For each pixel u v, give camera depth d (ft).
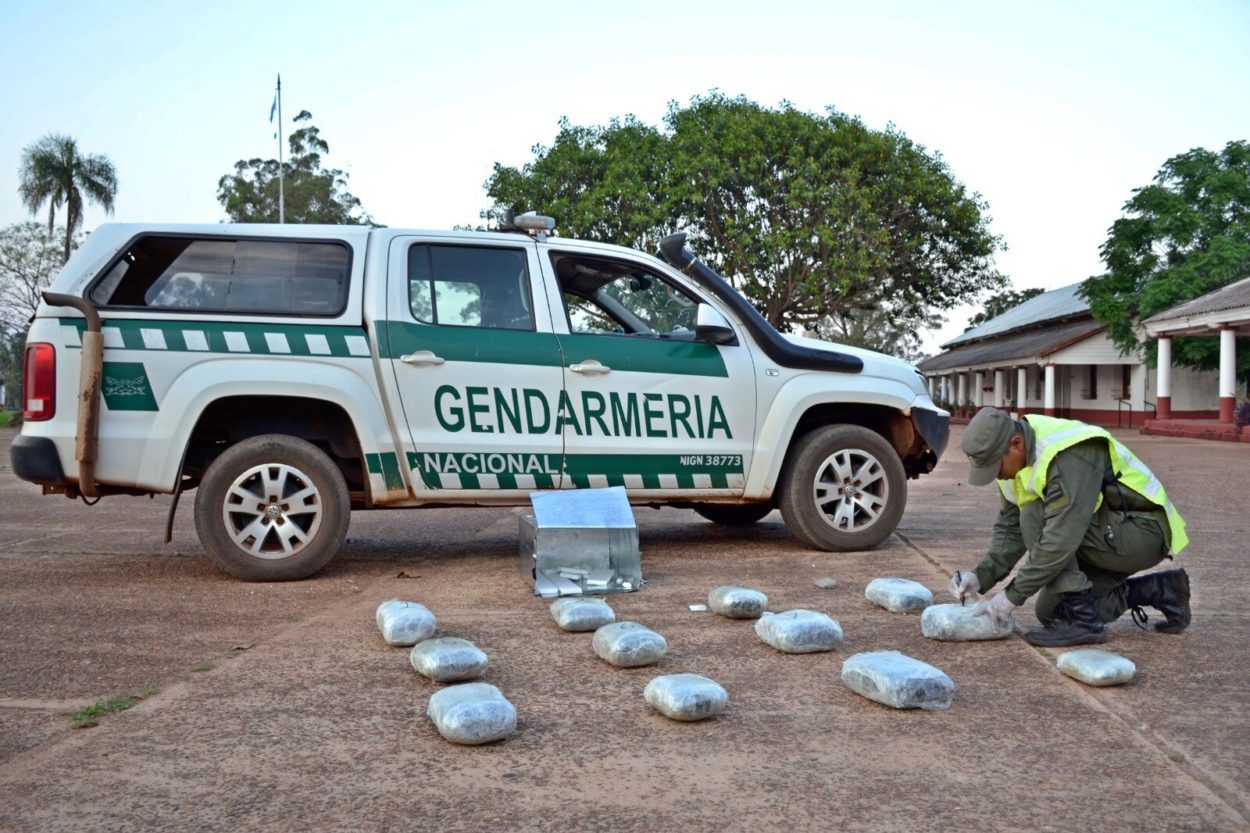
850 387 21.15
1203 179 106.63
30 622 14.80
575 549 16.94
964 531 24.58
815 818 8.07
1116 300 106.52
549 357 19.22
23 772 9.09
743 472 20.53
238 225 18.38
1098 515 13.03
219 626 14.57
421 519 27.50
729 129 91.91
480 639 13.89
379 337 18.30
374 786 8.78
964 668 12.32
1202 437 78.84
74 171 167.43
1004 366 125.39
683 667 12.50
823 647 13.15
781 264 91.40
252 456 17.67
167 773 9.07
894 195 93.25
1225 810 8.18
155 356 17.44
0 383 201.87
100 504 31.50
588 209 91.04
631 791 8.64
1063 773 8.98
